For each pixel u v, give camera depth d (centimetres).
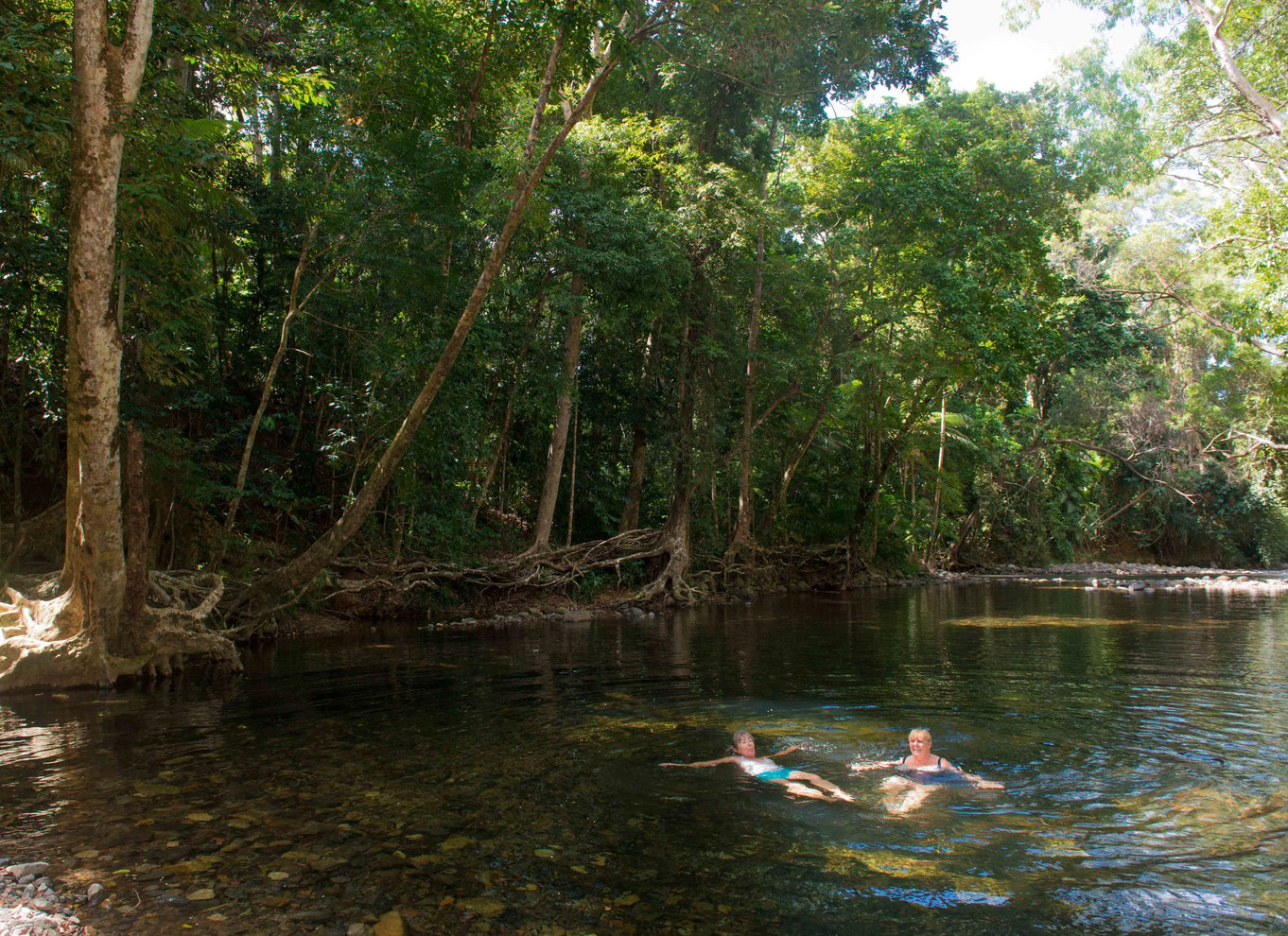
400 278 1512
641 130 2150
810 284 2475
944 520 3912
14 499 1246
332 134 1398
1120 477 4759
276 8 1585
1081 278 3797
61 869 446
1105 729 782
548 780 610
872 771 645
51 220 1232
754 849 478
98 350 897
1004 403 4291
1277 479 4394
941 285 2469
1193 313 2981
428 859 461
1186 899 412
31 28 918
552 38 1324
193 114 1276
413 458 1631
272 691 958
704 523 2573
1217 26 2053
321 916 393
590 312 2011
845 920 390
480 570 1866
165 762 655
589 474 2466
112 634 998
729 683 1027
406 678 1052
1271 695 952
